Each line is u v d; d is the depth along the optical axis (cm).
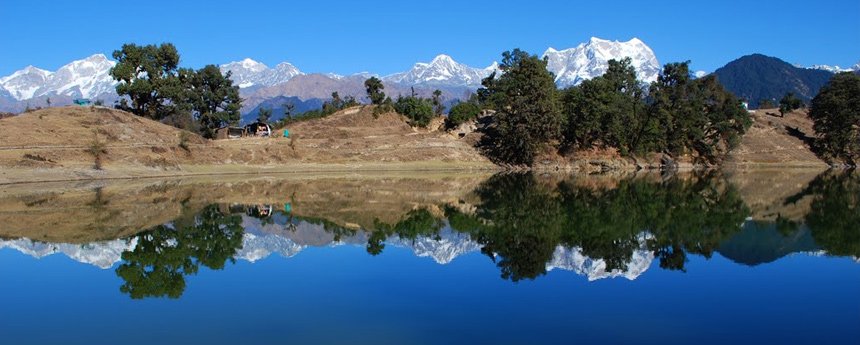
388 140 12838
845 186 7988
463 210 5600
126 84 12575
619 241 3803
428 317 2238
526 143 11781
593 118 12175
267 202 6216
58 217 4975
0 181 7812
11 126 9619
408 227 4550
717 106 13662
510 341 1981
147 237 4075
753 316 2238
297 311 2323
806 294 2525
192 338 2036
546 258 3278
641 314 2261
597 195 6869
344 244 3781
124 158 9456
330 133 13438
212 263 3219
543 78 12425
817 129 14325
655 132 12888
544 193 7175
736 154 14025
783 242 3697
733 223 4553
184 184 8231
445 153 12344
